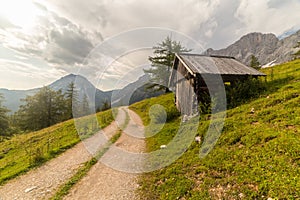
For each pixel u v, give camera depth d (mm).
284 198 4594
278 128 7855
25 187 8273
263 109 10422
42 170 9969
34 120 46125
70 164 10242
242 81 14859
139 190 6742
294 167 5430
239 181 5695
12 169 11062
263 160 6219
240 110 11367
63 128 20656
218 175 6352
